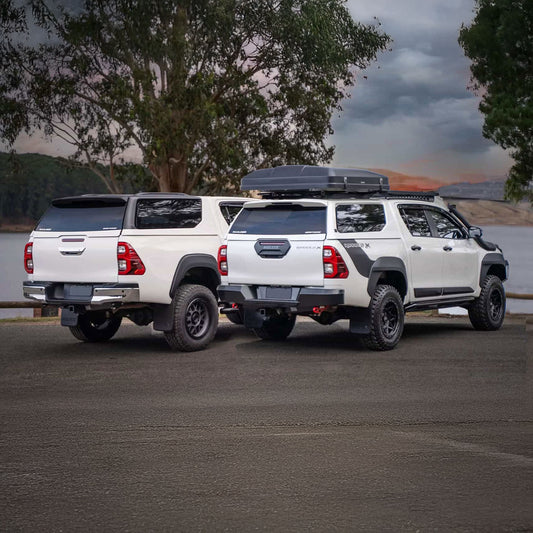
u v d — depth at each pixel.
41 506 4.70
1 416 7.16
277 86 30.73
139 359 10.55
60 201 11.16
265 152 31.20
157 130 27.66
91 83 29.92
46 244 11.07
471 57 30.23
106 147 30.45
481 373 9.39
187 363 10.19
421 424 6.82
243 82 29.66
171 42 27.33
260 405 7.61
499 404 7.66
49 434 6.48
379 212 11.50
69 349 11.53
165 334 11.20
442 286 12.46
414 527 4.33
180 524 4.39
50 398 7.97
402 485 5.09
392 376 9.20
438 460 5.70
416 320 15.88
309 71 30.62
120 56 28.94
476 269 13.38
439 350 11.27
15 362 10.30
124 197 10.76
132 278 10.59
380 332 11.03
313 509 4.63
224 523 4.40
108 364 10.13
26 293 11.23
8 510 4.63
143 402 7.76
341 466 5.54
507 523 4.39
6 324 14.88
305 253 10.61
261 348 11.55
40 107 29.70
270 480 5.21
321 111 30.50
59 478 5.27
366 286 10.84
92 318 12.19
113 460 5.70
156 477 5.28
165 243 11.01
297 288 10.72
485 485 5.09
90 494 4.92
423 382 8.82
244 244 11.05
